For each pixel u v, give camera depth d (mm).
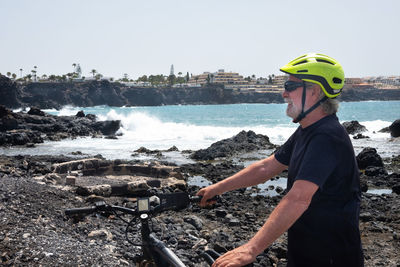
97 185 8914
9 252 4531
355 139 27266
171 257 2188
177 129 36188
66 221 6309
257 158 19109
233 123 59375
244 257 1796
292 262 2178
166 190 9453
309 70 2043
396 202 9562
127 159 19000
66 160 16859
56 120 38281
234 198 9922
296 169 2109
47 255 4559
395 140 25281
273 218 1880
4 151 23219
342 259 2055
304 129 2143
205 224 7562
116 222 6832
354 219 2076
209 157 19234
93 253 4875
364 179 13289
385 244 6703
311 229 2062
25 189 7270
